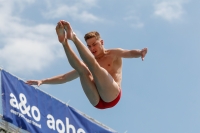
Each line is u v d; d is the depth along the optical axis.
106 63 15.29
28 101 25.05
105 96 14.51
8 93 24.17
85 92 14.70
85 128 27.31
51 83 16.25
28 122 24.53
